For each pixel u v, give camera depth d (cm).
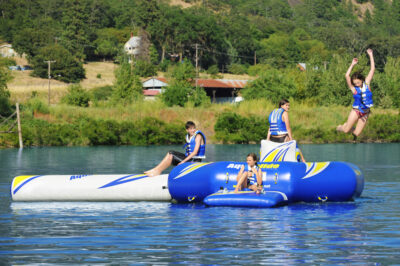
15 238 1327
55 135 6462
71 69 18862
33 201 2062
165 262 1088
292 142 2044
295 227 1450
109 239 1309
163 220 1584
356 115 1623
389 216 1630
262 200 1823
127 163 3709
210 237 1323
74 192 2062
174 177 2019
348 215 1656
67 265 1072
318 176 1939
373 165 3619
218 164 2014
